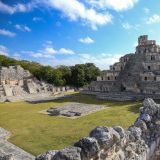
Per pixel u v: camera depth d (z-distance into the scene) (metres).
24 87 93.94
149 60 80.69
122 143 9.51
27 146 27.47
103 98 69.94
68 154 7.29
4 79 91.44
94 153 7.82
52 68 117.44
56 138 30.19
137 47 88.00
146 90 70.62
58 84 109.75
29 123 39.66
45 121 41.12
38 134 32.50
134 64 83.31
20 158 23.61
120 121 36.75
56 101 68.94
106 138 8.32
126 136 9.93
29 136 31.70
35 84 97.62
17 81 95.12
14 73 96.94
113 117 40.28
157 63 76.56
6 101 73.62
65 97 77.38
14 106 61.03
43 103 65.75
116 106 53.88
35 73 110.75
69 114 46.12
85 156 7.65
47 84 104.12
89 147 7.75
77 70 112.12
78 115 45.84
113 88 80.25
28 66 123.00
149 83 72.00
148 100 13.25
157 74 74.44
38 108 56.41
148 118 12.24
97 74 115.06
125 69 85.62
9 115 47.25
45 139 30.00
